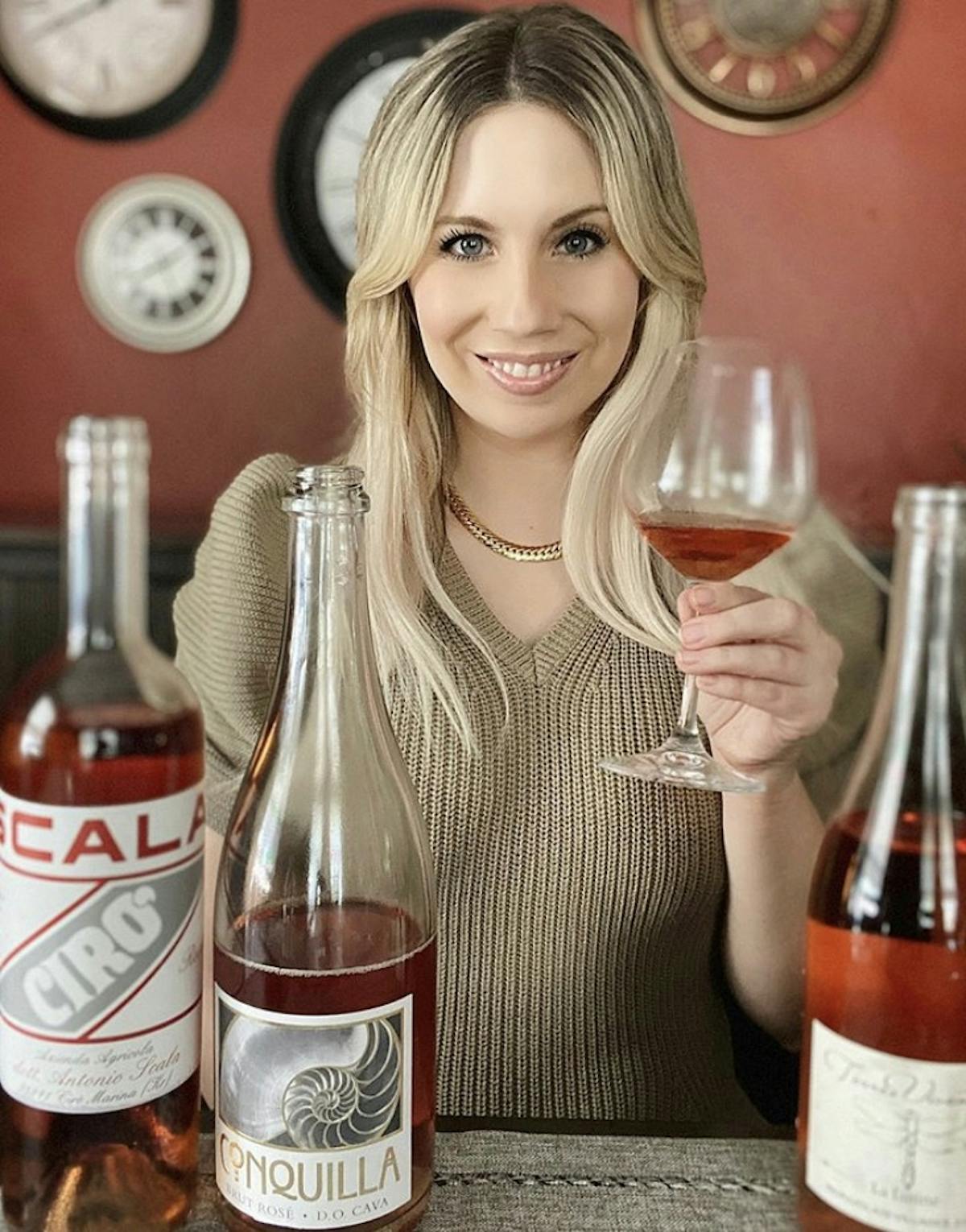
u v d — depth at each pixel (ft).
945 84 7.76
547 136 2.99
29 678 1.49
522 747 3.26
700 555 2.53
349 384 3.60
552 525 3.49
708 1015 3.48
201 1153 1.77
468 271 3.12
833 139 7.84
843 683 4.85
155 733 1.43
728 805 3.02
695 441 2.45
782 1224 1.64
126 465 1.44
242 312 8.18
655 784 3.23
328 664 1.78
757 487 2.42
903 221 7.90
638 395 3.28
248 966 1.55
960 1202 1.42
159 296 8.12
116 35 7.89
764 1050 3.28
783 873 2.97
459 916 3.27
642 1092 3.31
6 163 7.98
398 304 3.36
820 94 7.77
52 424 8.25
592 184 3.04
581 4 7.79
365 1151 1.51
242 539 3.37
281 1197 1.51
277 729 1.81
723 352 2.45
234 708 3.22
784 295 7.99
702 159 7.89
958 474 8.10
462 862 3.24
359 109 7.97
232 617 3.30
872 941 1.54
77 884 1.39
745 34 7.73
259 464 3.57
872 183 7.87
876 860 1.57
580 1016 3.28
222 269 8.09
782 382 2.45
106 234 8.04
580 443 3.48
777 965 3.04
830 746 4.14
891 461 8.12
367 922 1.68
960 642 1.56
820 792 4.07
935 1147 1.41
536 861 3.26
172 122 7.97
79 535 1.44
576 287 3.11
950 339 7.99
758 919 3.02
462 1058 3.29
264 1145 1.51
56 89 7.93
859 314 7.99
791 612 2.23
